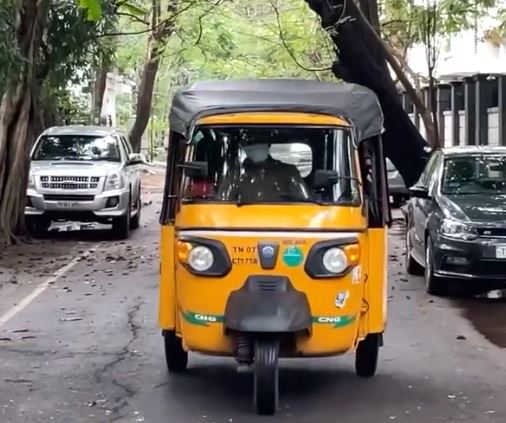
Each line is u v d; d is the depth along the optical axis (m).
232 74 35.53
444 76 33.00
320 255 7.34
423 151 21.19
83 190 19.95
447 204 13.10
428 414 7.48
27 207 19.98
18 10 17.53
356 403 7.78
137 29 35.16
